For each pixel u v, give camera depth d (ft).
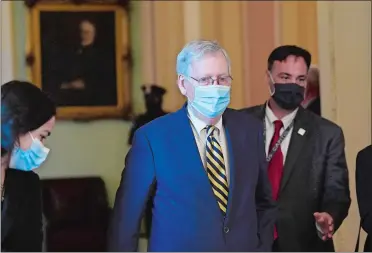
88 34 12.81
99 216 11.03
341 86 11.91
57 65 12.61
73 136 12.07
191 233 6.86
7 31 12.29
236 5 13.47
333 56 12.16
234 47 13.14
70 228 10.65
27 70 12.43
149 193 7.10
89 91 12.47
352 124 11.78
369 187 8.05
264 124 9.59
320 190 9.32
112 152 11.84
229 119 7.29
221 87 6.93
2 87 7.39
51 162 11.56
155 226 7.00
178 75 7.19
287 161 9.36
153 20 13.10
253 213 7.09
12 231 7.16
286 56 9.62
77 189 11.19
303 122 9.60
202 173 6.97
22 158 7.36
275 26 13.03
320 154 9.43
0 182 7.23
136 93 12.79
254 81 12.96
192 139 7.07
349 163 11.44
